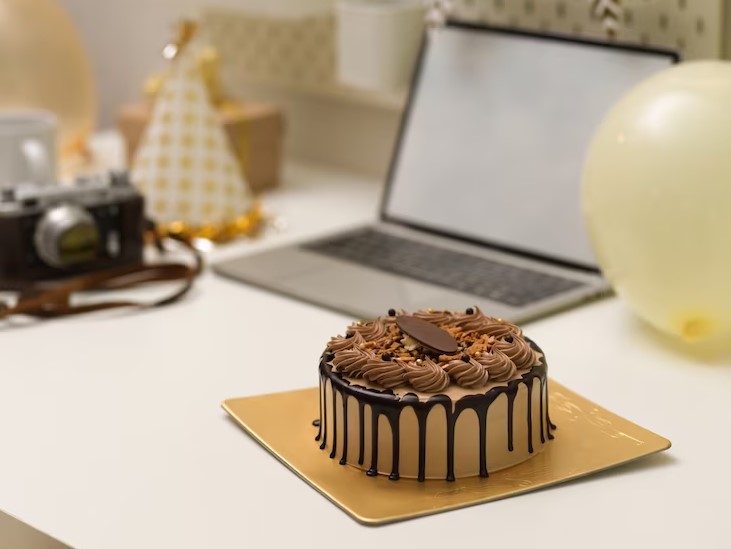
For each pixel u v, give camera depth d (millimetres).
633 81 1469
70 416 1213
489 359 1126
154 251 1596
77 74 1861
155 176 1603
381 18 1654
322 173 1890
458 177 1591
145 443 1172
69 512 1089
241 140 1749
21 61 1800
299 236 1637
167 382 1265
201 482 1120
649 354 1309
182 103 1601
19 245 1459
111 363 1302
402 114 1656
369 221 1682
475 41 1602
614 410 1213
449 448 1104
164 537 1060
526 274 1473
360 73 1691
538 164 1527
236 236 1629
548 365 1289
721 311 1262
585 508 1081
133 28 2176
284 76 1924
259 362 1298
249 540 1054
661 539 1049
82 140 1897
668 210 1237
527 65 1554
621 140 1273
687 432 1180
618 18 1521
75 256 1469
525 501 1089
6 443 1175
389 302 1402
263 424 1182
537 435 1141
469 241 1565
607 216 1284
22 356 1318
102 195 1495
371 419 1109
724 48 1472
